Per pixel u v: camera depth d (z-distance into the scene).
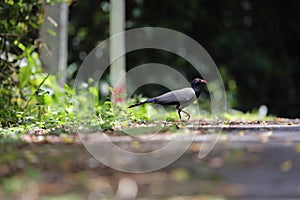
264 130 11.46
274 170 7.06
